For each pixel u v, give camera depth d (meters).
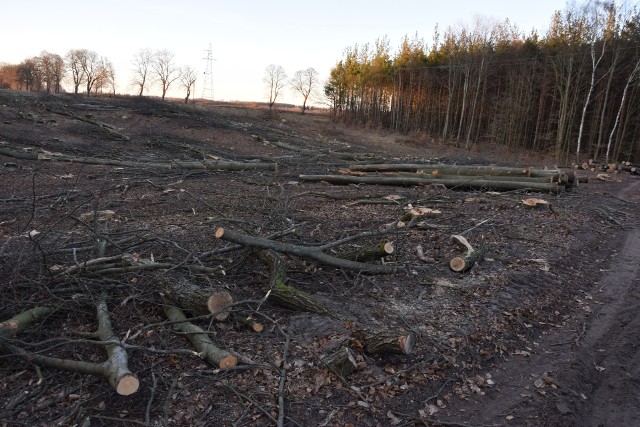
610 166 27.66
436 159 27.11
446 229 9.70
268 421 4.05
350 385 4.55
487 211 12.27
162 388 4.33
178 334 5.04
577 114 38.00
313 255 6.49
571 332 6.21
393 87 53.59
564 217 11.95
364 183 16.56
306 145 30.73
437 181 15.95
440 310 6.14
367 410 4.29
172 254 7.21
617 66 34.81
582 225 11.40
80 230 8.63
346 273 6.98
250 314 5.46
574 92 36.06
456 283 6.99
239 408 4.17
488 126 44.66
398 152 35.22
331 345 4.98
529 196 14.65
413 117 51.94
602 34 34.78
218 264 6.88
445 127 44.47
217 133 29.70
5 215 9.91
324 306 5.59
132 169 17.02
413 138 44.84
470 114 46.16
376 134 46.56
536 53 41.12
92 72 74.00
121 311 5.35
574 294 7.43
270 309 5.78
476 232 9.89
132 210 11.02
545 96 40.25
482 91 45.34
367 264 6.88
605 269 8.71
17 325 4.67
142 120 29.94
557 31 42.16
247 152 25.86
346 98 61.44
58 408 4.00
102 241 6.77
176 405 4.13
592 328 6.36
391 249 6.84
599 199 15.79
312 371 4.67
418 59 50.34
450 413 4.41
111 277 5.77
